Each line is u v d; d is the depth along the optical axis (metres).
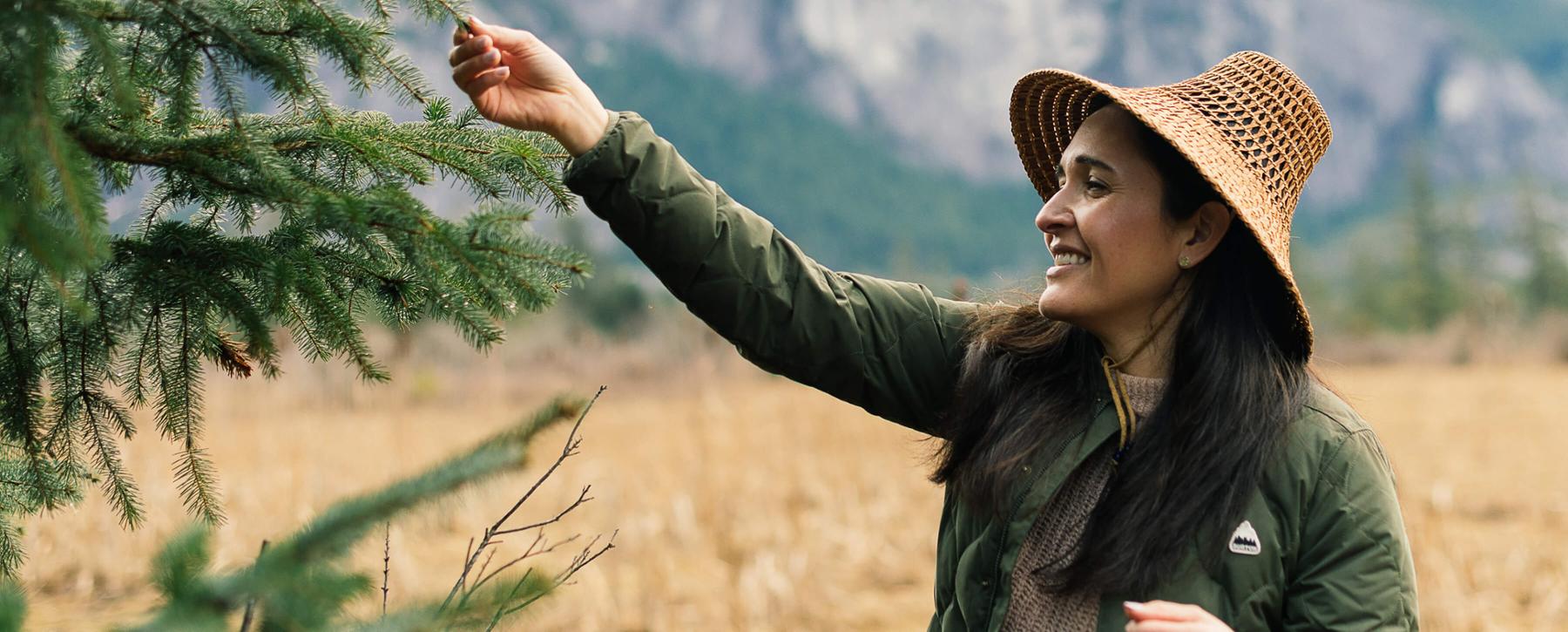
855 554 7.38
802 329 2.14
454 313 1.96
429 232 1.71
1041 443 1.96
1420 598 6.18
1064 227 2.01
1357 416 1.96
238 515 7.71
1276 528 1.84
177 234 1.85
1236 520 1.83
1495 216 95.06
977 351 2.12
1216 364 1.91
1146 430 1.92
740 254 2.08
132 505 2.13
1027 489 1.95
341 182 1.96
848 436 12.69
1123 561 1.83
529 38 1.94
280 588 1.17
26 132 1.43
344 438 12.90
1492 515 8.57
